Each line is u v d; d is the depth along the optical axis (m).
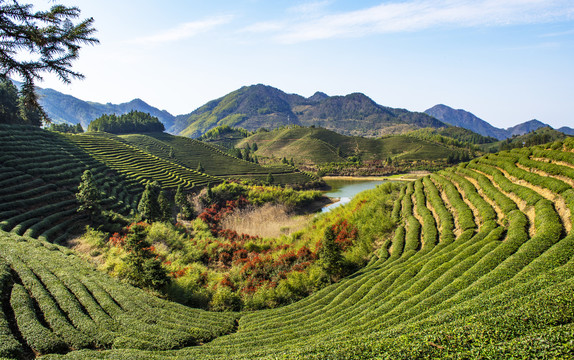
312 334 23.06
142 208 63.44
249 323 28.83
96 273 32.72
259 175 133.12
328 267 36.69
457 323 14.76
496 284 19.47
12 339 19.09
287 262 43.97
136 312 25.80
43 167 65.88
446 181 53.97
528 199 31.83
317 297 33.31
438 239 37.62
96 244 44.00
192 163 139.88
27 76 8.02
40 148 74.81
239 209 79.06
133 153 110.31
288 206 88.62
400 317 19.94
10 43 7.57
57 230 47.16
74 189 61.72
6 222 43.59
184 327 25.11
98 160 87.44
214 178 109.75
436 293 21.61
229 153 183.88
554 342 11.20
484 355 11.73
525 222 28.09
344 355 13.88
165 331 23.56
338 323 24.14
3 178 55.06
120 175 83.25
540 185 33.41
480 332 13.19
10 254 31.66
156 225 52.25
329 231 37.47
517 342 11.71
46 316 22.47
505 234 29.16
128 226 53.59
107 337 21.31
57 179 62.84
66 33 7.89
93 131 150.88
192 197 83.44
